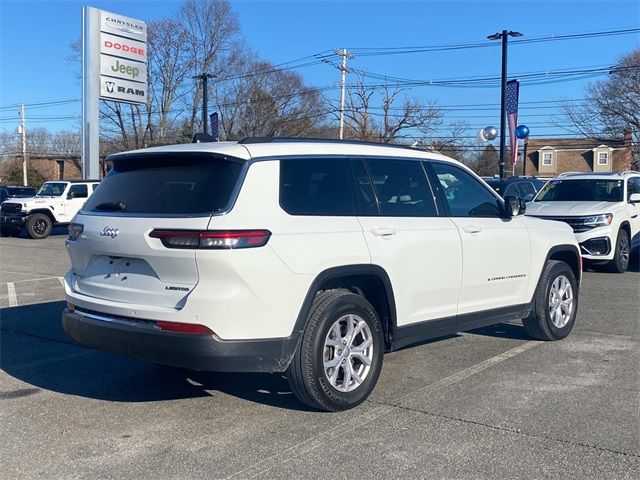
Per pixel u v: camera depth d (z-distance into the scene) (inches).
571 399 207.2
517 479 152.9
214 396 215.5
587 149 2684.5
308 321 188.1
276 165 188.4
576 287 296.4
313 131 2007.9
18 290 433.7
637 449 169.0
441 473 156.4
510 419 190.5
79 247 201.5
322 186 198.8
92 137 807.1
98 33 804.6
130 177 200.8
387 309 212.1
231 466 162.2
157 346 176.6
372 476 155.4
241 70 2030.0
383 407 202.1
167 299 177.3
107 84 820.0
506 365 247.4
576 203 505.0
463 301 239.3
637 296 394.0
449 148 2034.9
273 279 177.6
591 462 161.6
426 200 231.0
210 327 171.6
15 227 898.7
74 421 194.5
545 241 276.8
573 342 282.4
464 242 235.9
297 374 188.5
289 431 183.9
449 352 267.4
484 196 257.1
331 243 191.9
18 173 2625.5
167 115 2071.9
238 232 172.7
